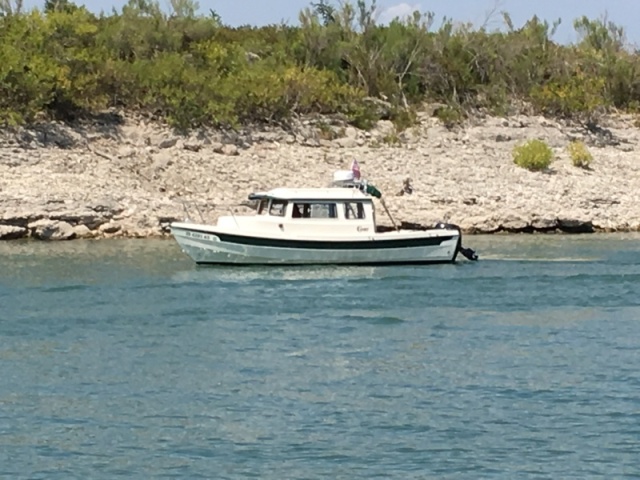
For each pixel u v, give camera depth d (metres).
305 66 113.00
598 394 43.47
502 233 92.31
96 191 87.50
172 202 88.38
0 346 49.88
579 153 105.69
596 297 61.31
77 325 53.72
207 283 64.56
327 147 101.56
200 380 45.03
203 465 36.84
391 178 97.12
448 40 119.94
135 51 110.19
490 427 40.03
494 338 51.94
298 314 56.53
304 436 39.16
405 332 52.91
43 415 41.12
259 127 101.56
